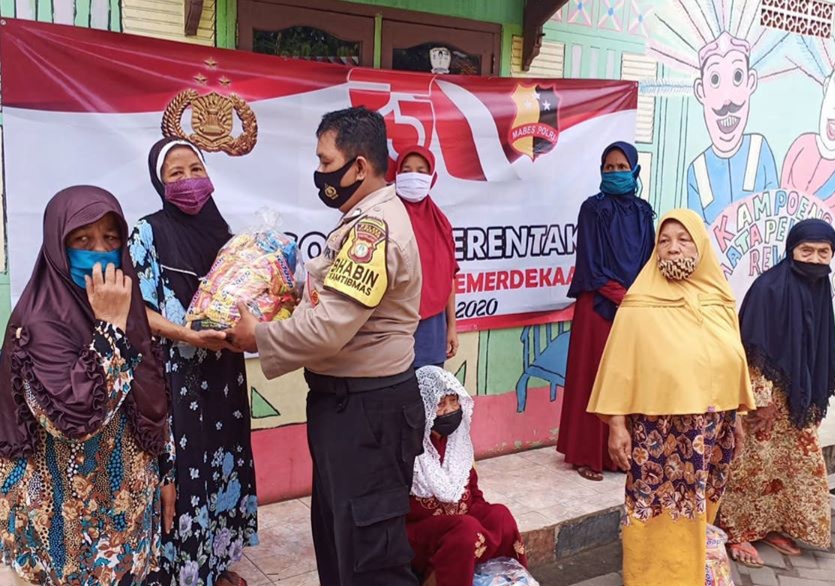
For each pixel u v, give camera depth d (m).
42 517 1.83
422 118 3.78
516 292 4.23
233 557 2.72
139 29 3.09
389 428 2.25
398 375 2.28
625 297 2.96
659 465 2.88
